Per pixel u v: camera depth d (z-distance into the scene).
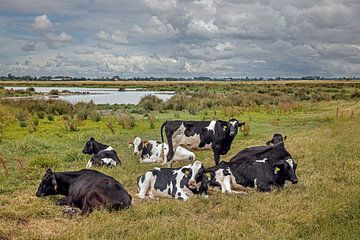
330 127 20.78
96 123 25.05
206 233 6.73
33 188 10.00
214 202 8.84
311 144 15.46
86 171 9.14
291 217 7.57
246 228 7.12
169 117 28.70
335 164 12.05
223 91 74.12
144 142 14.27
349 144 14.92
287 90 73.31
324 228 7.08
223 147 13.50
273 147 11.38
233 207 8.47
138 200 9.30
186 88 97.50
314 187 9.77
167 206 8.39
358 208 8.02
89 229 6.90
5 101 34.00
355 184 10.03
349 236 6.68
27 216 7.98
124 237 6.74
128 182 10.73
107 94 72.94
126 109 36.22
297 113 31.86
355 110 29.47
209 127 13.38
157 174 9.66
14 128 22.56
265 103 41.34
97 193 7.93
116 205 7.93
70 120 24.39
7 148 15.73
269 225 7.30
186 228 6.99
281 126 23.78
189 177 9.35
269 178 9.91
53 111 31.44
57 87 126.38
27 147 15.61
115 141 18.39
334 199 8.59
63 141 18.05
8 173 11.48
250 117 28.44
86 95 68.31
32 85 146.75
